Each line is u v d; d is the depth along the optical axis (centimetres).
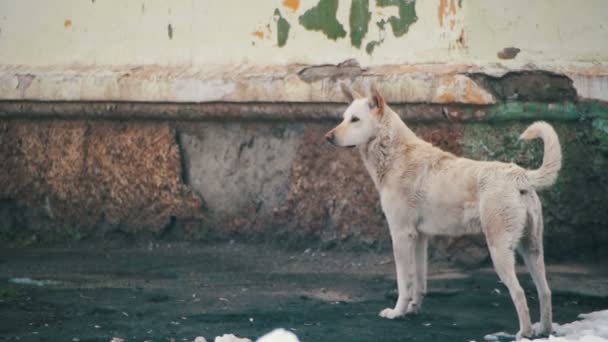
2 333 833
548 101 1102
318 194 1215
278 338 750
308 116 1204
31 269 1162
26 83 1359
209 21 1280
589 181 1123
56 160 1362
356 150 1190
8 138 1392
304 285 1047
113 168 1327
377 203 1174
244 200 1272
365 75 1152
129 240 1324
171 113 1284
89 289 1036
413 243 888
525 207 805
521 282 1041
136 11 1332
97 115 1330
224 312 920
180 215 1297
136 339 811
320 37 1203
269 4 1235
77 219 1354
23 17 1418
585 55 1122
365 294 1001
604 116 1104
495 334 818
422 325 864
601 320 843
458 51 1116
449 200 853
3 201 1398
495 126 1114
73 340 808
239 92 1223
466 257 1114
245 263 1170
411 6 1142
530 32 1119
